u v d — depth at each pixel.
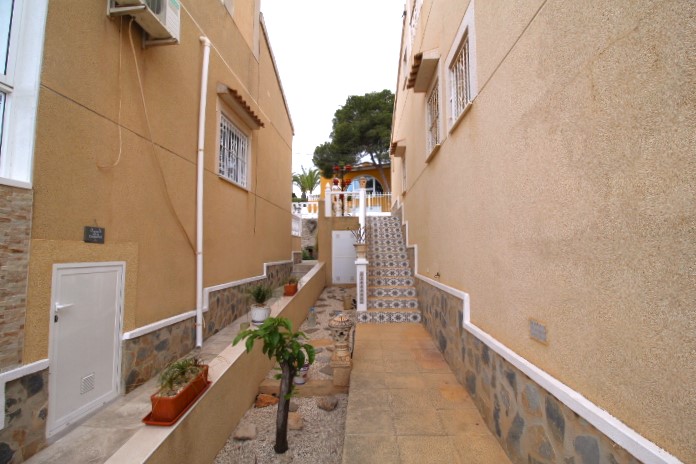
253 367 3.68
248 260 6.58
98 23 3.01
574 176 1.71
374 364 4.13
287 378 2.78
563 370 1.79
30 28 2.47
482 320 3.01
